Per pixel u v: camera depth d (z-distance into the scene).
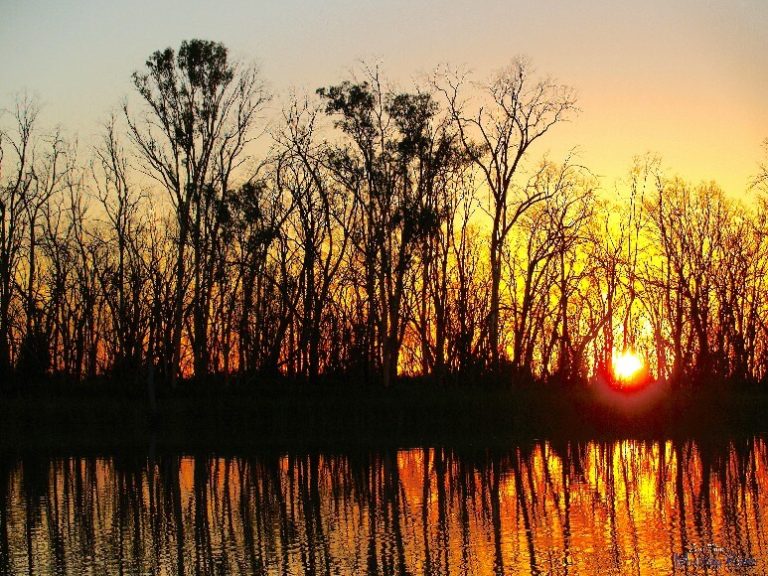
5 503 32.78
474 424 51.59
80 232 66.56
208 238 60.22
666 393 55.72
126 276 62.22
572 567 22.92
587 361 73.94
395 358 59.38
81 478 38.47
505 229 59.75
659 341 74.56
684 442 47.97
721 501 30.53
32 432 51.47
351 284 60.28
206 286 59.38
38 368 60.19
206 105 58.03
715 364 63.22
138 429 52.28
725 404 53.47
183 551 25.56
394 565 23.75
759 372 66.25
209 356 62.06
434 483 36.00
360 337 58.06
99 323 65.88
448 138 58.56
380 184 57.72
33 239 63.28
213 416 52.47
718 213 71.19
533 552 24.44
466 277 64.38
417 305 62.69
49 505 32.31
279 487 35.69
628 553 24.02
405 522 28.59
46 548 26.11
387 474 38.59
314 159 59.50
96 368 65.19
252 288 60.88
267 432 51.59
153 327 56.75
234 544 26.23
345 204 60.28
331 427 51.72
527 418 51.94
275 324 61.81
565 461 41.53
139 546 26.17
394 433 51.47
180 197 58.28
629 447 46.25
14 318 63.00
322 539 26.56
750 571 22.19
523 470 38.91
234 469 40.66
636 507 29.91
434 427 51.56
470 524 28.02
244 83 59.22
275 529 28.02
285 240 62.00
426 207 57.88
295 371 59.16
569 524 27.56
